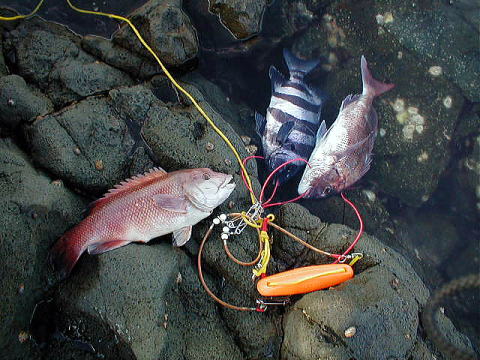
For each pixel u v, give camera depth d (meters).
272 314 0.98
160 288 0.88
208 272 0.99
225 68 1.30
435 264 1.29
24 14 1.19
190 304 0.94
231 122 1.24
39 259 0.89
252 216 1.02
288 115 1.24
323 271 0.94
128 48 1.16
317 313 0.88
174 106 1.15
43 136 0.99
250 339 0.94
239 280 0.97
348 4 1.38
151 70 1.17
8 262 0.84
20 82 1.04
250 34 1.27
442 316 0.99
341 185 1.22
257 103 1.32
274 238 1.06
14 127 1.02
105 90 1.11
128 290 0.86
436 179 1.34
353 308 0.88
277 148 1.21
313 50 1.35
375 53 1.37
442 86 1.36
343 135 1.21
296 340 0.88
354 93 1.35
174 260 0.92
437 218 1.34
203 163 1.05
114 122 1.06
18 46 1.11
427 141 1.34
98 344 0.88
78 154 1.00
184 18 1.19
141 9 1.16
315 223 1.06
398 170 1.33
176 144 1.06
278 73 1.29
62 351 0.89
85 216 0.95
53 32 1.17
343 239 1.03
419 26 1.38
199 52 1.25
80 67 1.10
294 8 1.34
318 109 1.29
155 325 0.84
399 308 0.92
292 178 1.23
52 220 0.92
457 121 1.37
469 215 1.35
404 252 1.24
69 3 1.23
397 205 1.34
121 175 1.04
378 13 1.38
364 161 1.24
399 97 1.35
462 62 1.37
